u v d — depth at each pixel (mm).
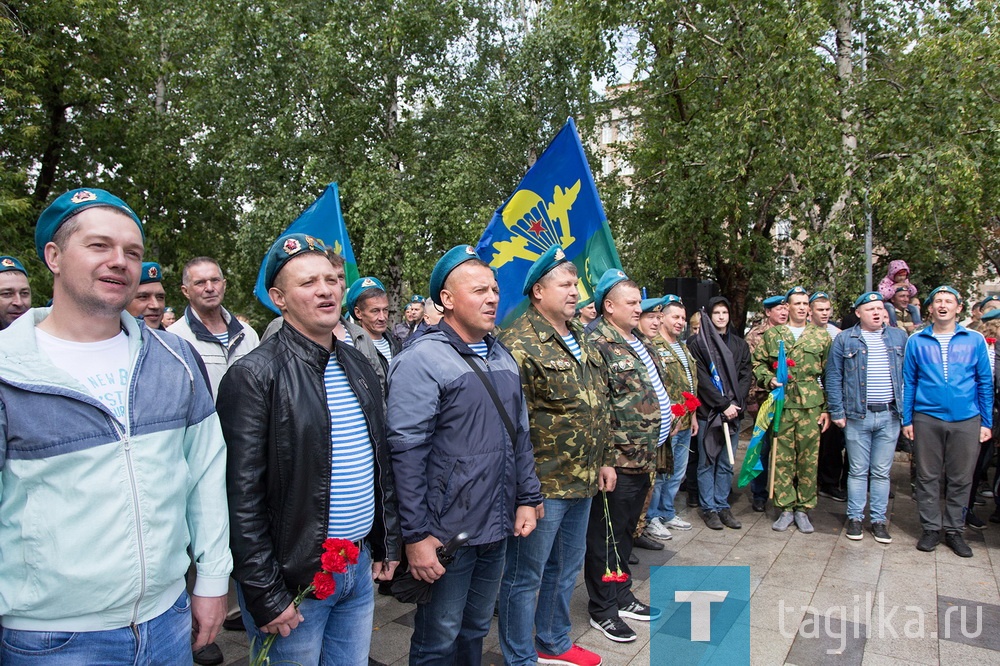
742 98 9953
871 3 10008
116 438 1622
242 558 1921
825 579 4301
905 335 5230
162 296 3725
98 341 1704
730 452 5398
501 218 4293
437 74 14625
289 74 13492
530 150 14258
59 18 11953
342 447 2109
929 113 9516
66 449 1549
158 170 14055
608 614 3529
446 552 2318
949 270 15383
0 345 1556
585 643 3439
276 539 1994
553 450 2930
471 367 2516
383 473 2256
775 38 9508
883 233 13141
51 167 13203
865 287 9148
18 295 3738
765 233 12570
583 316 5242
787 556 4727
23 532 1523
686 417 5086
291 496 1991
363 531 2176
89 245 1630
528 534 2725
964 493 4770
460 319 2625
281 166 13992
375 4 13711
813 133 9234
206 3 13742
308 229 4797
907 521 5535
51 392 1548
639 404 3549
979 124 9516
